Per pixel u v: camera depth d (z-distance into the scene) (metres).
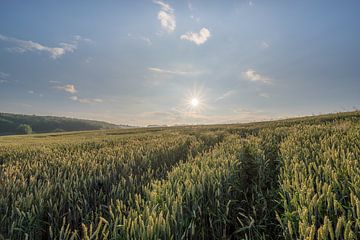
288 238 2.54
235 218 3.74
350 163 3.47
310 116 28.61
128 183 4.42
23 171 5.54
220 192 3.64
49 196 3.79
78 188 4.17
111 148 9.85
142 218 2.68
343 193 2.83
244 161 6.10
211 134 15.44
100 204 3.71
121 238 2.44
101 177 4.74
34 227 2.96
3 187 4.02
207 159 5.31
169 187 3.51
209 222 3.43
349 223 2.11
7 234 2.82
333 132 7.82
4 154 9.66
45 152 9.37
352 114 20.11
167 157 7.27
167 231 2.49
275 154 6.75
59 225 3.30
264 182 4.91
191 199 3.33
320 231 2.10
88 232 2.96
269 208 3.79
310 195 2.82
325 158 4.16
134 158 6.94
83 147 11.69
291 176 3.73
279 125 19.34
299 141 6.76
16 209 2.89
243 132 16.73
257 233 3.03
